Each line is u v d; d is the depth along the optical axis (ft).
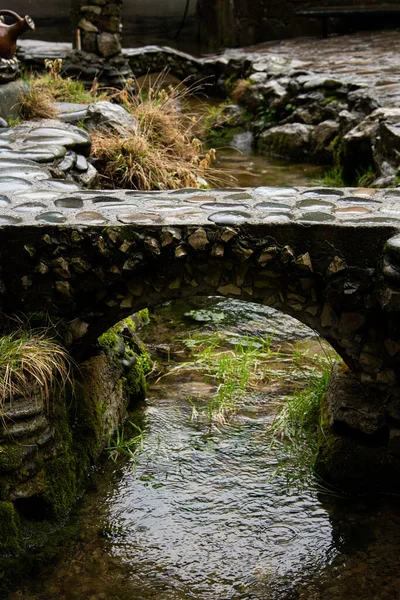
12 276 14.29
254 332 20.43
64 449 14.26
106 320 14.66
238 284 14.23
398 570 12.76
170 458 15.55
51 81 32.86
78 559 13.07
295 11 57.31
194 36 68.23
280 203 14.97
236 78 46.88
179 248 13.84
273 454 15.64
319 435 15.49
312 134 35.70
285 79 40.50
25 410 13.41
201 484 14.84
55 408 14.33
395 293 13.07
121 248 13.87
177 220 14.03
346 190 15.78
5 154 20.13
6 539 13.05
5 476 13.24
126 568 12.88
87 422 15.08
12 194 15.98
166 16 80.38
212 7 60.95
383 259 13.30
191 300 22.17
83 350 14.93
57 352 14.10
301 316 14.29
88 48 43.11
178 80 48.26
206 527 13.76
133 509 14.19
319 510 14.14
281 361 18.89
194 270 14.19
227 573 12.76
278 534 13.60
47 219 14.32
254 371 18.43
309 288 14.05
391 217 13.99
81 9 42.68
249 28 58.03
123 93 29.78
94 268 14.11
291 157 36.37
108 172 24.43
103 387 15.83
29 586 12.55
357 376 14.38
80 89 33.04
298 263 13.78
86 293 14.40
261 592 12.39
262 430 16.39
